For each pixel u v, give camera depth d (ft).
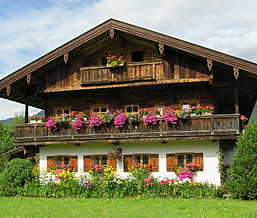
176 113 56.34
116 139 58.90
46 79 66.85
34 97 69.51
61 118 62.49
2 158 80.59
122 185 56.24
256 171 49.93
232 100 75.61
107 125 59.82
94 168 61.67
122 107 67.26
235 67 54.13
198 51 56.08
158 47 61.57
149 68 61.46
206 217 39.47
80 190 57.41
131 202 50.34
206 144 57.52
